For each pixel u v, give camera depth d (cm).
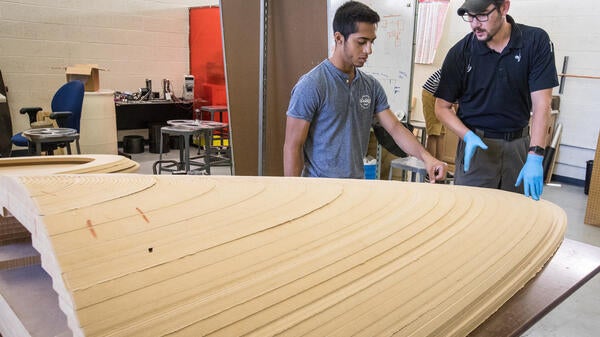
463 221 89
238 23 334
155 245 57
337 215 80
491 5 167
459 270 70
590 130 492
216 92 647
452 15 552
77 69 512
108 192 69
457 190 111
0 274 78
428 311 58
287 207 79
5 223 89
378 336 52
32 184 65
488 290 68
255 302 52
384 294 59
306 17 272
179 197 73
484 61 184
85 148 516
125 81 642
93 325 43
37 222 55
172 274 52
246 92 342
